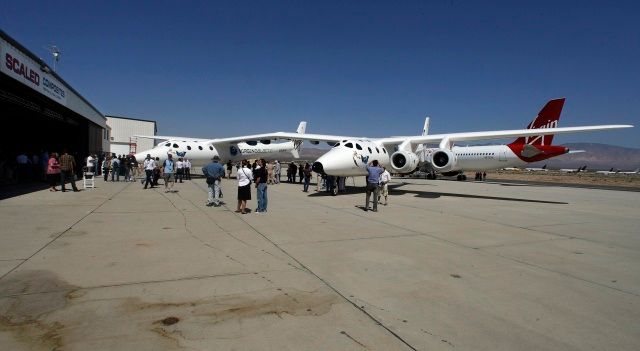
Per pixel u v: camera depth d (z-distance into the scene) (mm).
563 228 9883
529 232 9172
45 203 12234
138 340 3367
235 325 3709
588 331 3771
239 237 7750
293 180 26094
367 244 7375
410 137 19297
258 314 3980
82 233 7777
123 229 8297
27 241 6977
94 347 3229
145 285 4770
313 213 11406
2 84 12984
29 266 5438
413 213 11961
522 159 30688
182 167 22734
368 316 3998
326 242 7469
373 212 11945
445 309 4238
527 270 5855
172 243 7082
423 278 5324
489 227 9719
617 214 13086
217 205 12500
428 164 31859
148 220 9500
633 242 8227
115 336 3432
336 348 3297
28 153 25828
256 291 4648
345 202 14500
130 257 6047
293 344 3354
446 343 3441
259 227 8898
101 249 6516
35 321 3695
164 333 3510
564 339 3588
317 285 4926
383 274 5461
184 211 11156
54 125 25828
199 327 3648
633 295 4832
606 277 5594
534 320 4000
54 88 16609
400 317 3992
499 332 3697
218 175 12422
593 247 7633
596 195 21797
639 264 6363
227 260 5996
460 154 34438
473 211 12953
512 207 14555
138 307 4082
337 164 15047
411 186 26547
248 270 5492
